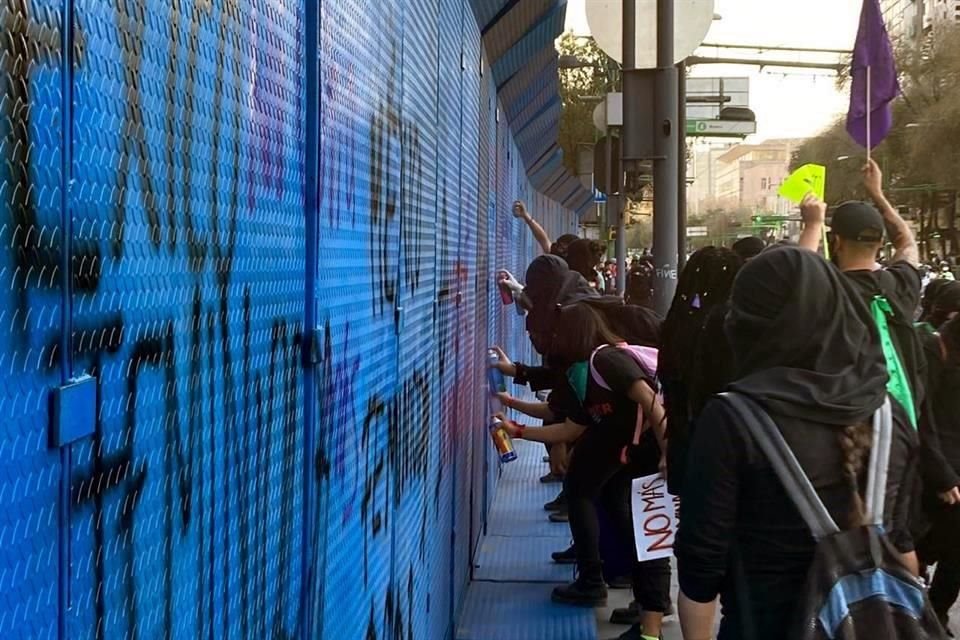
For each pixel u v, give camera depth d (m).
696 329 3.80
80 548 0.99
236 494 1.48
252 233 1.56
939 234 58.81
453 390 4.48
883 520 2.20
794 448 2.17
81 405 0.98
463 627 4.62
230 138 1.45
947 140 48.25
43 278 0.92
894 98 5.27
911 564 2.24
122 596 1.09
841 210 3.99
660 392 4.33
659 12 5.55
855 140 5.33
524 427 4.80
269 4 1.65
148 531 1.16
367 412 2.47
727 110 20.20
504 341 8.66
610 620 5.01
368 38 2.46
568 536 6.21
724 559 2.24
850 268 3.92
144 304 1.14
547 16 6.70
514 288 6.56
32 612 0.90
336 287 2.11
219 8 1.39
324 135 1.98
